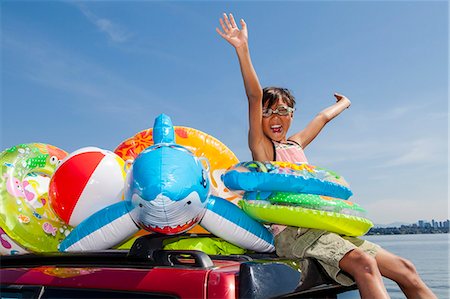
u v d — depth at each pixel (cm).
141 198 227
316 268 232
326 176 277
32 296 200
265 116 376
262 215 273
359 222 273
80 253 213
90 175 290
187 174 232
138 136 362
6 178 313
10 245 309
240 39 356
